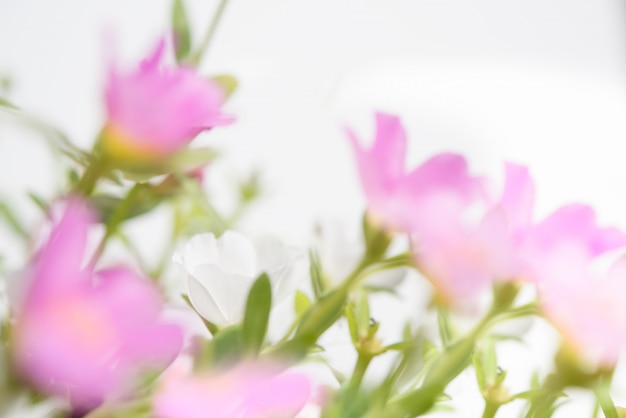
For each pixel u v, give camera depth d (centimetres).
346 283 38
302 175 113
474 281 37
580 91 149
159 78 38
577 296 37
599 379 37
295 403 38
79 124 120
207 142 108
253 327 38
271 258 43
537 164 144
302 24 128
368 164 37
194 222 46
